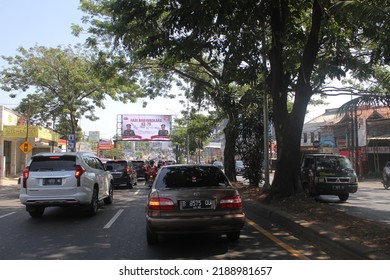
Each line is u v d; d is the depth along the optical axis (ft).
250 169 63.36
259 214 39.75
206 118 98.63
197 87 79.92
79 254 23.73
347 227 27.58
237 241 26.99
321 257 22.57
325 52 50.11
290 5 44.62
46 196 37.17
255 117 62.64
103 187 45.65
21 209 45.96
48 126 145.07
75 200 37.42
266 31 49.49
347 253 22.18
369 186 89.81
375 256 20.12
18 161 141.59
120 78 80.79
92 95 118.62
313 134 169.27
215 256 23.06
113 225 34.09
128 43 55.16
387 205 49.80
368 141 123.03
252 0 35.40
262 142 62.90
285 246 25.45
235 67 44.09
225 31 39.73
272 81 43.29
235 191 25.22
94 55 112.98
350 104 29.66
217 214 24.21
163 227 23.84
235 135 64.85
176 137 243.19
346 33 45.70
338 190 52.24
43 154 38.78
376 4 27.30
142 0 39.65
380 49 30.53
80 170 38.17
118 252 24.17
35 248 25.45
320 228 27.48
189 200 24.18
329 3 35.40
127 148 365.61
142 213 41.47
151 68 81.15
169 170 26.78
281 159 41.91
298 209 36.11
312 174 53.52
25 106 126.82
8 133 114.21
